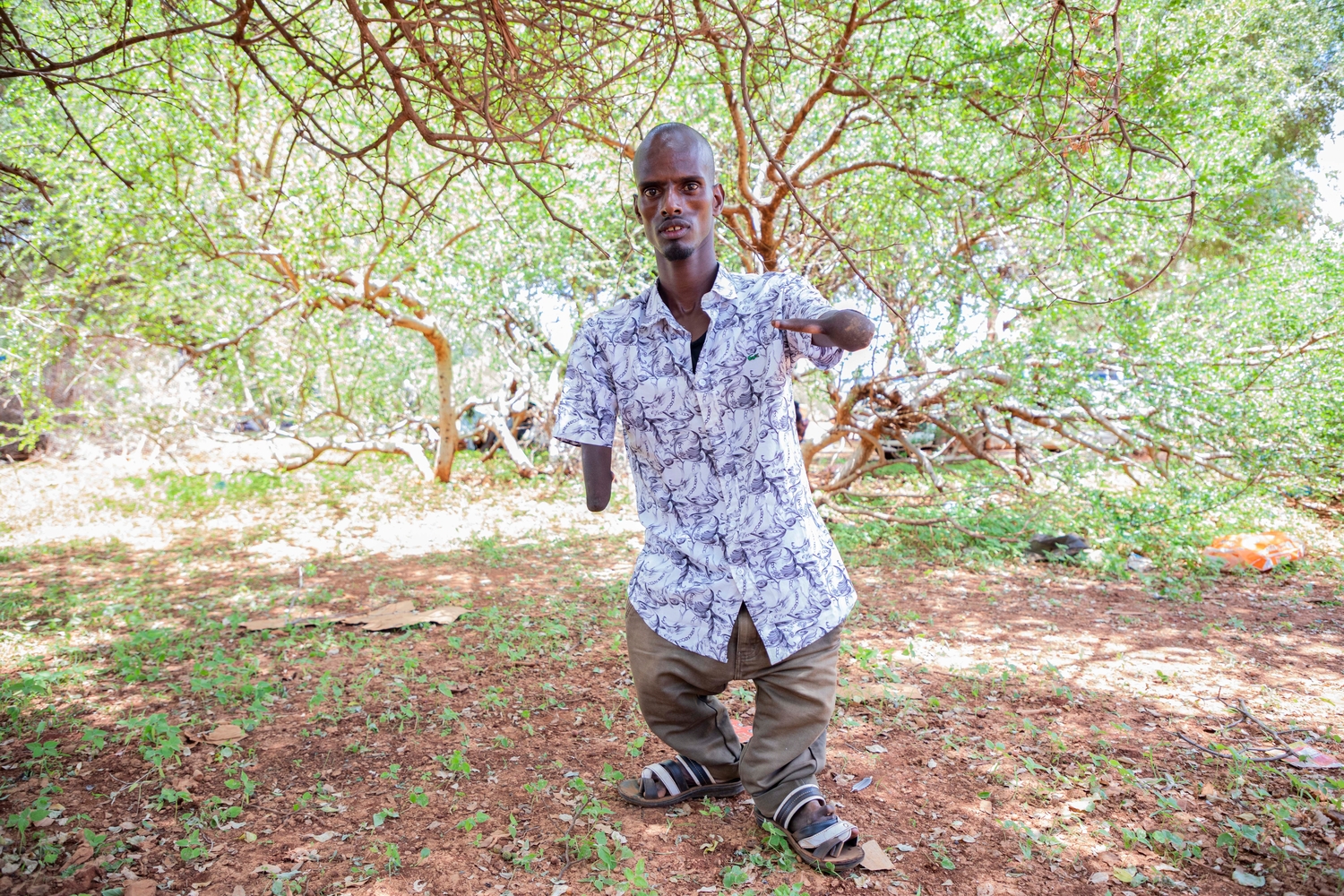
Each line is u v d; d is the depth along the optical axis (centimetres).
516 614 555
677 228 232
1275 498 746
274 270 959
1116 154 604
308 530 875
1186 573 652
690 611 252
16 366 835
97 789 315
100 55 310
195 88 759
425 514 962
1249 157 779
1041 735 358
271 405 1141
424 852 268
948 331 757
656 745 351
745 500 245
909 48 600
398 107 446
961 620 541
